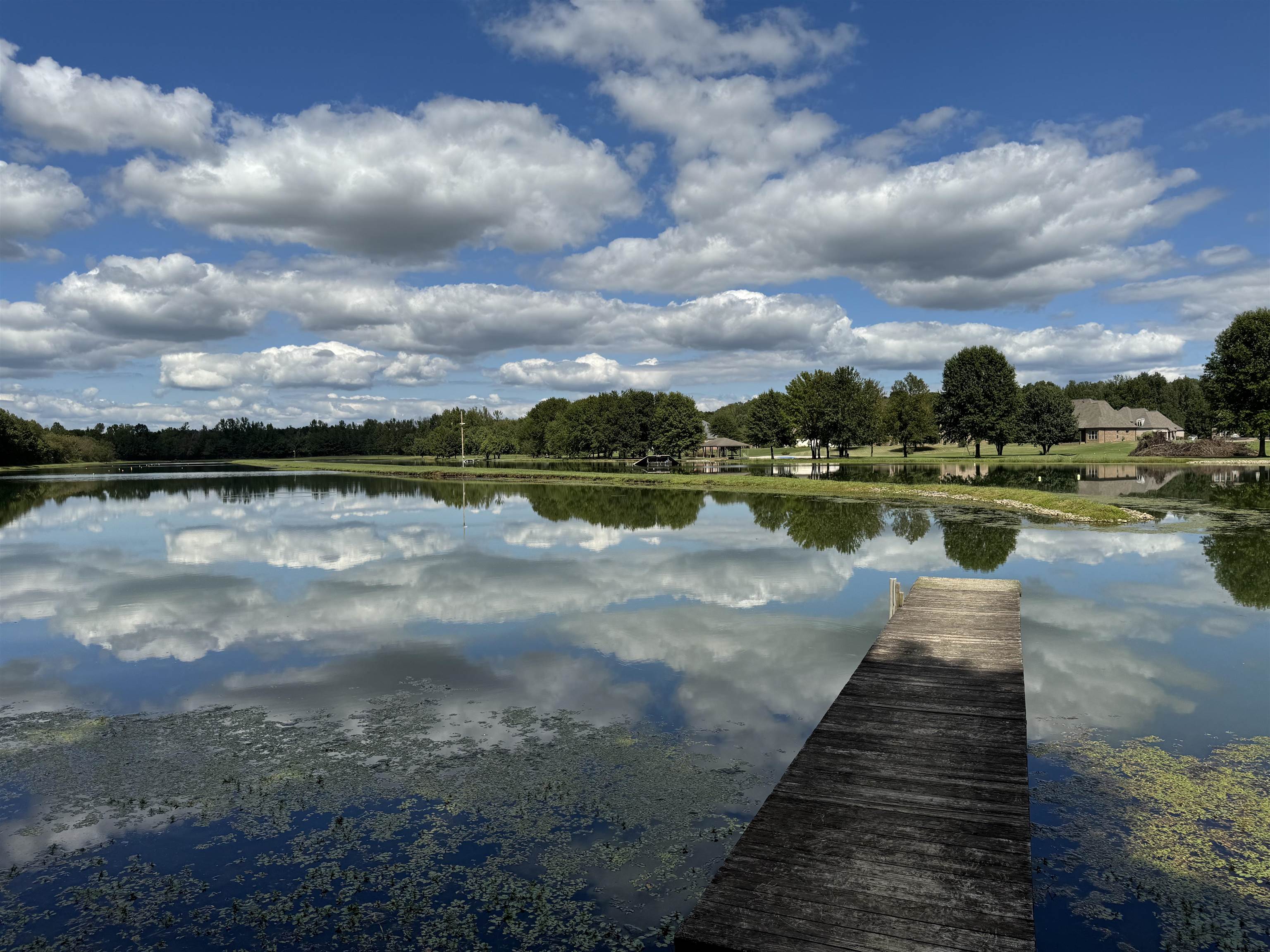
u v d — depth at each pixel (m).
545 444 149.62
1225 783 9.35
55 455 137.12
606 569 23.75
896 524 33.25
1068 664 13.84
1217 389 75.56
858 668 11.57
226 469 109.38
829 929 5.52
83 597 20.67
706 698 12.52
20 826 8.83
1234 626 16.22
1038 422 98.69
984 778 7.86
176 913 7.23
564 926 6.98
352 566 24.92
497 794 9.41
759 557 25.42
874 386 107.75
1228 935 6.67
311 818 8.93
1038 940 6.64
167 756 10.65
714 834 8.45
